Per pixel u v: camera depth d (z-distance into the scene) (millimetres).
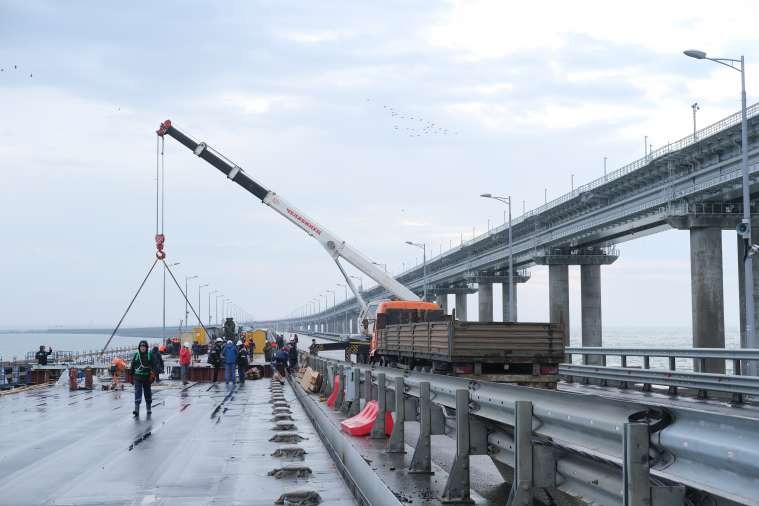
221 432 15789
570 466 6332
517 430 6699
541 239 94375
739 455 4117
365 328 41750
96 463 11945
